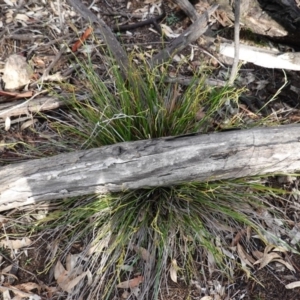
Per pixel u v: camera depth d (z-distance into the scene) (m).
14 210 0.74
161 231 0.71
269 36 0.94
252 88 0.91
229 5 0.91
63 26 0.97
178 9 1.02
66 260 0.71
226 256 0.72
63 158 0.70
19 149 0.81
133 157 0.69
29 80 0.88
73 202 0.75
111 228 0.71
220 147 0.69
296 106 0.89
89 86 0.83
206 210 0.74
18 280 0.70
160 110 0.75
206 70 0.87
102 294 0.69
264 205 0.77
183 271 0.71
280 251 0.74
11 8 1.00
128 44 0.96
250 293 0.70
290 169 0.73
